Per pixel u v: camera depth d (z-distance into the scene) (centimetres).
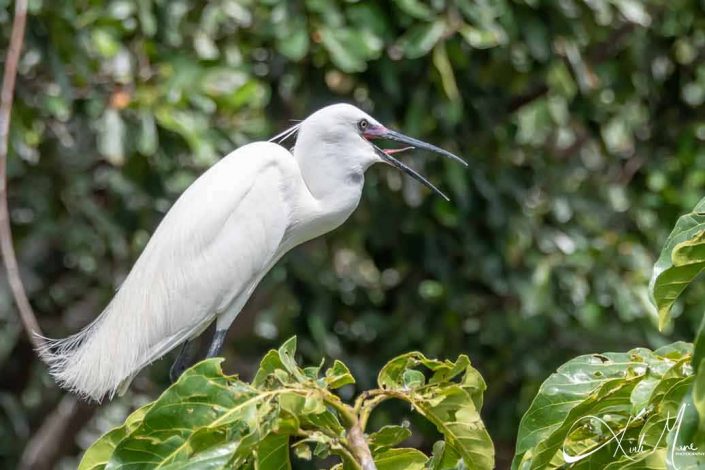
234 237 705
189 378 444
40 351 729
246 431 437
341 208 723
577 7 1053
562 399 475
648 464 444
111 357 691
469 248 1048
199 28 1030
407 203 1061
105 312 716
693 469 399
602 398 462
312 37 974
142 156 1007
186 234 704
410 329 1072
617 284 1055
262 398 445
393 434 495
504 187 1050
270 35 973
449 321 1073
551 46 1029
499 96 1070
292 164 717
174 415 444
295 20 952
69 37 939
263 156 716
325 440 449
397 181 1062
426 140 1042
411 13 939
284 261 1054
